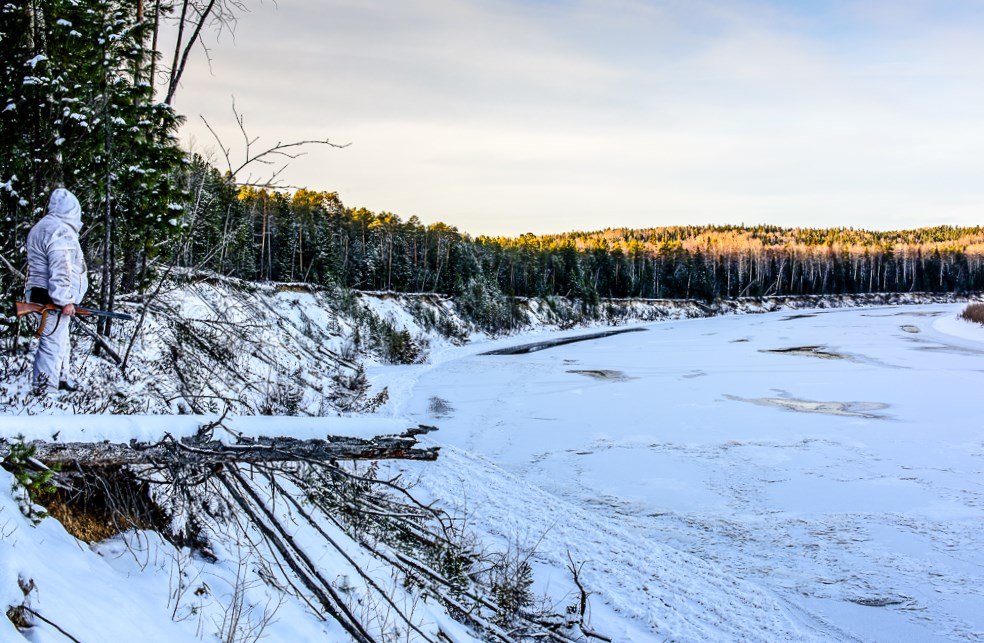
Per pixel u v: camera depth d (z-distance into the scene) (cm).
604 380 3225
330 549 527
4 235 700
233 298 924
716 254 12194
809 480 1558
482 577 725
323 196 5775
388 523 639
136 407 633
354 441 450
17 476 313
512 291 7056
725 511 1350
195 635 327
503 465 1666
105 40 744
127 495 393
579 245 15075
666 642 784
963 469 1636
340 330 3725
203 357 845
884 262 13875
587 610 830
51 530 322
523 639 628
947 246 15062
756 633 842
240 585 402
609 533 1169
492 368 3728
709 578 1011
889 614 934
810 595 985
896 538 1211
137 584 338
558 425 2172
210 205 837
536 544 1045
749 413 2345
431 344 5012
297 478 556
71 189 765
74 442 341
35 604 250
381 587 523
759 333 6172
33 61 711
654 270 10931
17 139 721
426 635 493
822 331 6259
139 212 782
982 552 1150
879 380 3100
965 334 5656
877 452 1800
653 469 1648
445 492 1275
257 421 436
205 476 413
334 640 412
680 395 2744
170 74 898
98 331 761
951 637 877
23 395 515
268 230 4519
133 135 766
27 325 647
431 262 6688
